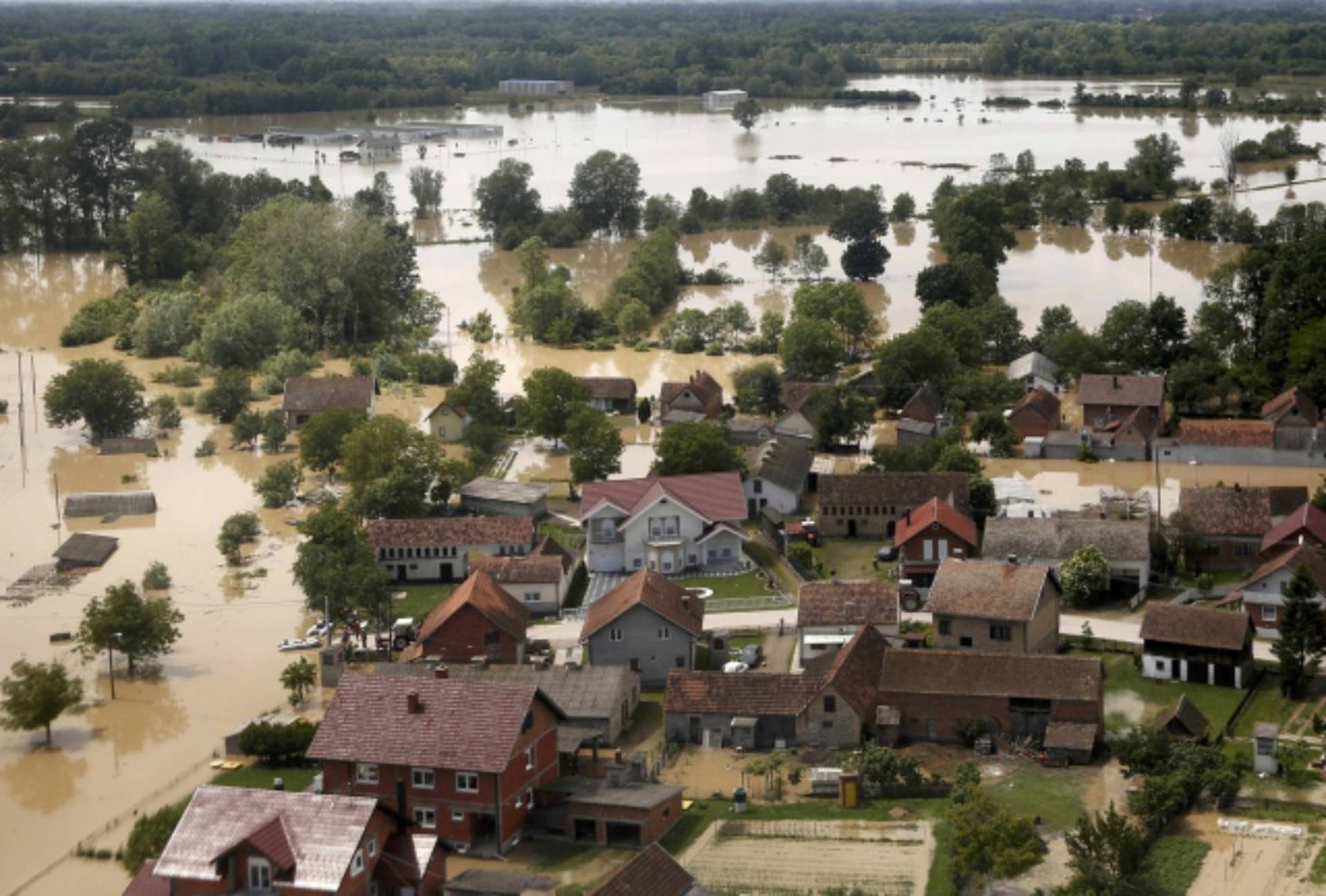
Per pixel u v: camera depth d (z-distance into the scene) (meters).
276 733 126.62
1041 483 189.88
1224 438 197.00
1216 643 133.38
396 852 99.00
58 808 120.69
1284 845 105.44
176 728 133.88
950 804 114.19
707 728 128.38
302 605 160.12
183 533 182.00
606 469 187.00
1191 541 161.12
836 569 164.62
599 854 109.75
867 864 106.06
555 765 118.56
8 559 174.62
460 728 111.88
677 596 144.50
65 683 133.25
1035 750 123.44
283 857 94.69
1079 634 145.75
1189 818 110.44
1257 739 116.62
